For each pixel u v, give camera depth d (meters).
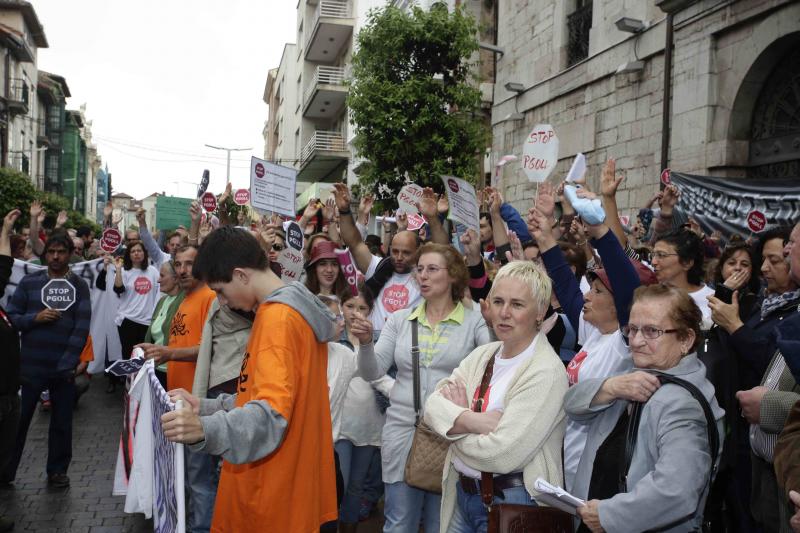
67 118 74.12
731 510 3.31
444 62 14.50
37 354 5.93
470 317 3.98
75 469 6.48
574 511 2.55
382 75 14.39
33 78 52.38
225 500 2.94
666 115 11.12
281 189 6.91
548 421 2.91
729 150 10.07
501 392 3.09
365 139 14.50
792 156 9.45
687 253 4.22
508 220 5.53
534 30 15.28
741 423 3.43
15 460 6.00
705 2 10.34
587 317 3.27
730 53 10.13
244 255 2.91
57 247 6.06
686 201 9.57
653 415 2.46
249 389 2.85
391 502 3.85
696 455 2.35
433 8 15.04
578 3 14.21
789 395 2.77
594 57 12.98
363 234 7.06
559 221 7.02
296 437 2.84
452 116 14.36
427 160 14.37
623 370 3.04
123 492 5.35
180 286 5.92
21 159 48.06
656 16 11.50
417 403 3.85
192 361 4.99
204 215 10.93
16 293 6.16
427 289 3.96
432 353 3.88
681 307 2.61
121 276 9.67
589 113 13.26
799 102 9.43
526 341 3.13
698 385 2.55
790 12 9.17
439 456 3.48
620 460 2.59
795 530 2.25
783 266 3.94
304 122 39.41
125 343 9.74
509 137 16.39
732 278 4.05
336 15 34.28
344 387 4.38
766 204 8.56
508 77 16.42
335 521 3.11
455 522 3.30
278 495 2.81
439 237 5.91
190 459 4.48
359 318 3.88
